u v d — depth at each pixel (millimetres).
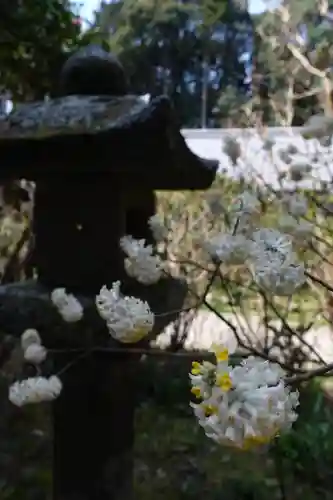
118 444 1890
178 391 4047
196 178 2008
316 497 2633
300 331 3436
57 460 1914
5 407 3520
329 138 1954
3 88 3484
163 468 3031
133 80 12953
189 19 13398
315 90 5758
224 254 1058
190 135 8242
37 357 1518
